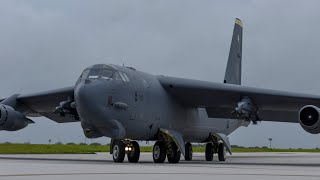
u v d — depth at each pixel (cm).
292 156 4344
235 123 3288
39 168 1606
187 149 2973
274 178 1280
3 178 1208
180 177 1280
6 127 2616
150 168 1694
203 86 2484
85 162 2219
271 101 2495
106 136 2262
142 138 2448
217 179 1225
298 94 2389
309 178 1291
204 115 2898
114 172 1441
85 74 2253
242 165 2169
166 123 2553
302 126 2192
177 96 2619
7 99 2703
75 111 2536
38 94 2655
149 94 2408
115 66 2298
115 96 2214
